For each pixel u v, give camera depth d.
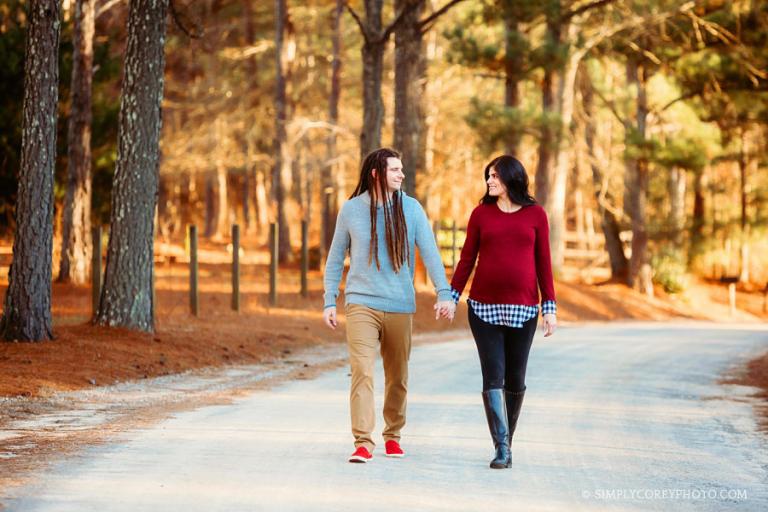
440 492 8.85
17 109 37.84
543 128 48.72
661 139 59.59
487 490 9.02
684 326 43.19
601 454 11.16
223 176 98.12
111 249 21.94
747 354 26.36
